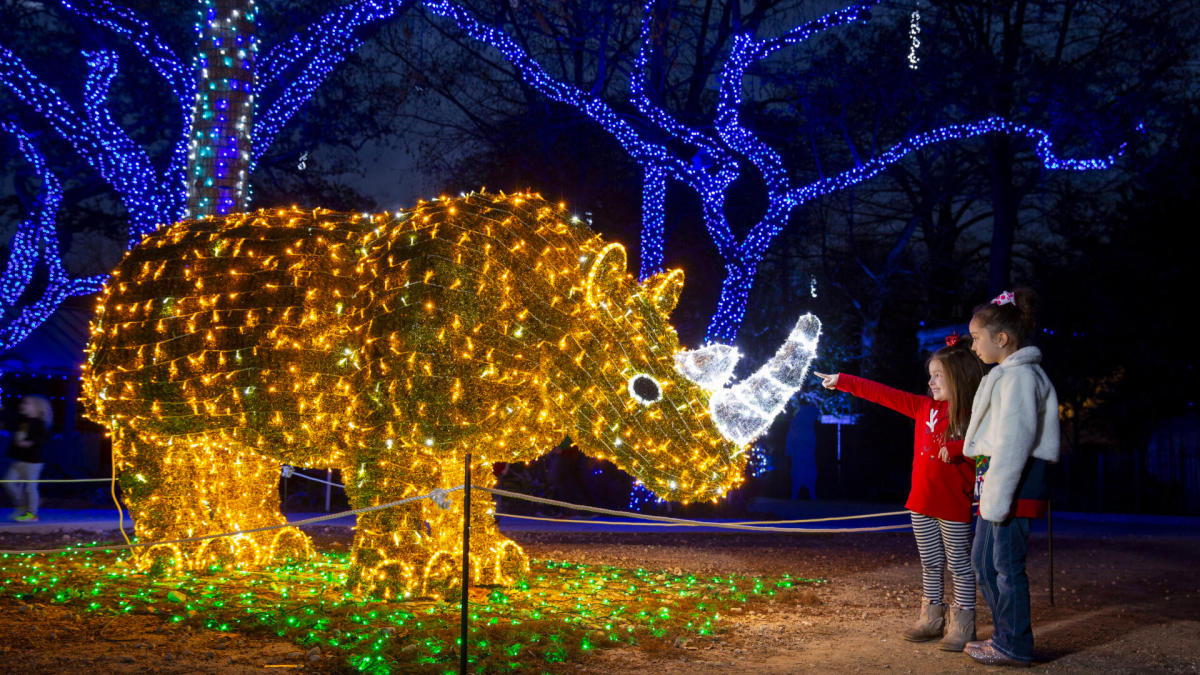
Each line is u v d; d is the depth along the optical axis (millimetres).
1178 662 5512
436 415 6070
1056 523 17578
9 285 19688
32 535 11023
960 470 5840
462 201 6559
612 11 19328
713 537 13109
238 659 5047
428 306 6074
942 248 32062
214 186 11492
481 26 18062
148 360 7285
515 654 5250
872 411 27172
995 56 24812
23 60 21703
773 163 22672
